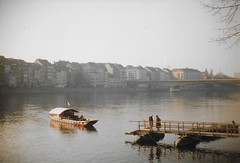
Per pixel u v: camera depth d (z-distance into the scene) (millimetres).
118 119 60469
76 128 47938
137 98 130250
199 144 35156
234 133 33094
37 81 175250
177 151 32094
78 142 37375
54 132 44250
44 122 54781
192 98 130250
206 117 64062
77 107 86312
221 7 12586
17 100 106000
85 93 170000
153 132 36062
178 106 90250
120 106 90375
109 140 38469
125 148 33875
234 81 156125
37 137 40594
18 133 43531
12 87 141250
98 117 63812
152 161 28719
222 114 69438
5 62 156500
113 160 29172
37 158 29953
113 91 193500
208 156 30031
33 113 69250
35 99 112438
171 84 194375
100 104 97000
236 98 129250
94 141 37906
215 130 35844
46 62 189625
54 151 32781
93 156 30656
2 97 118062
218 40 13016
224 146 34188
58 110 56281
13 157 30359
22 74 161875
